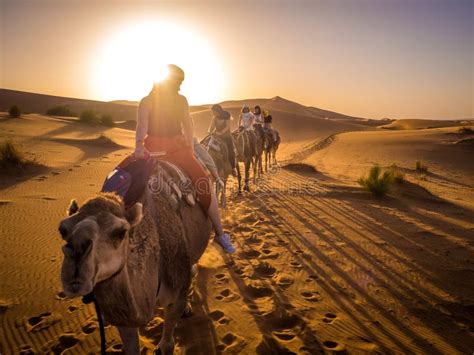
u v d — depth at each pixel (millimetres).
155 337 4402
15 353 4133
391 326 4773
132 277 2293
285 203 11508
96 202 2055
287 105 182500
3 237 7645
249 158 13070
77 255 1786
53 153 20375
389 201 12336
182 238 3074
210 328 4633
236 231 8547
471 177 20906
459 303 5387
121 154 22516
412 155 28797
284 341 4391
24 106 96250
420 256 7195
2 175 13945
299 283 5941
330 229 8836
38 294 5410
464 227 9383
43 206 10062
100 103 109188
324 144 39844
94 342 4312
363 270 6488
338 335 4535
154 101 3404
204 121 73625
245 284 5848
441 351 4289
